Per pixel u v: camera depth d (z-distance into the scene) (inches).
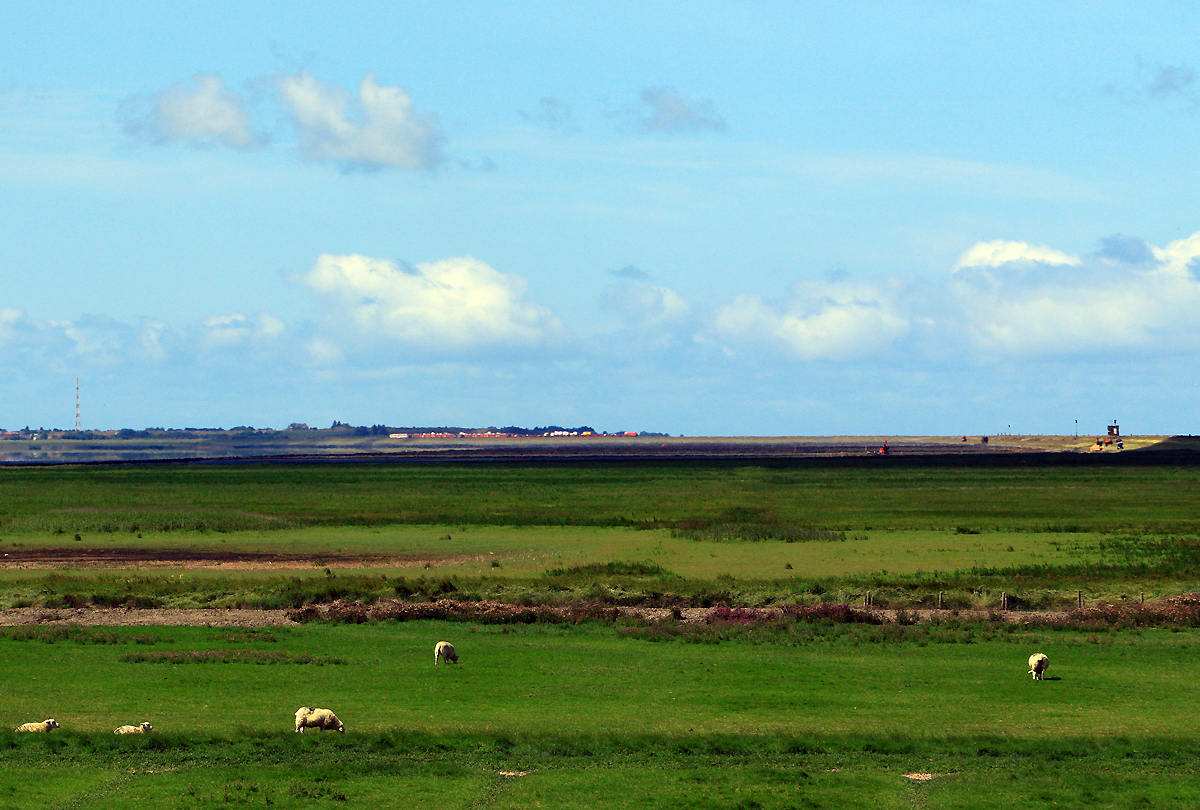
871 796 3639.3
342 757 4050.2
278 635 7480.3
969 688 5556.1
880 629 7603.4
